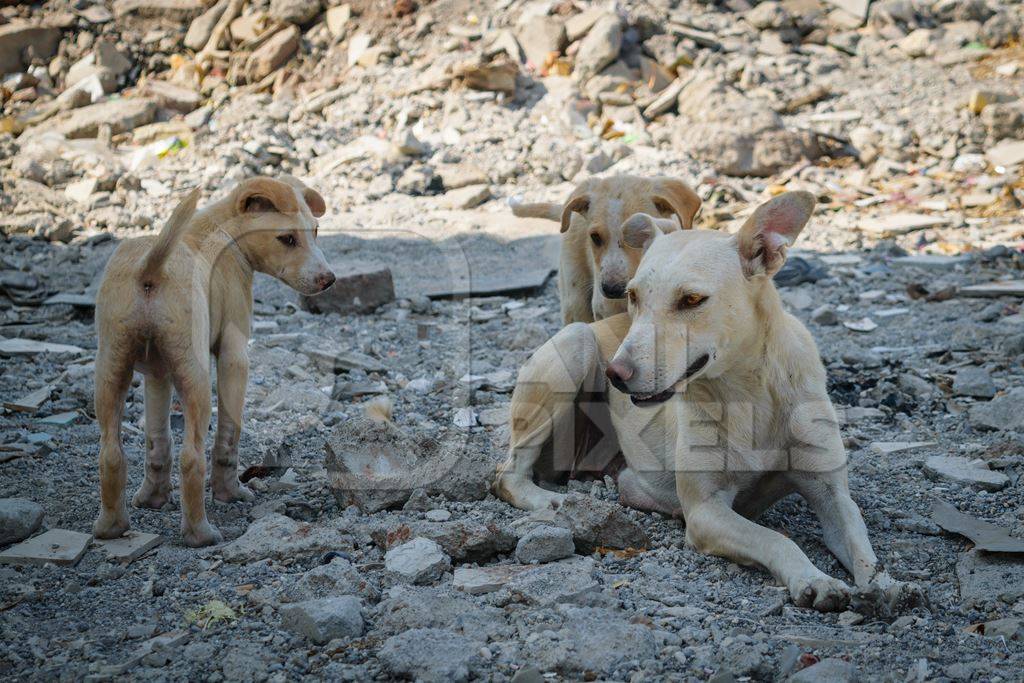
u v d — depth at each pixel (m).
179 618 3.43
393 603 3.43
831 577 3.55
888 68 15.08
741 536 3.78
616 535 4.02
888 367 6.63
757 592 3.60
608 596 3.51
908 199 11.81
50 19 16.70
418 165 13.20
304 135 14.28
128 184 12.70
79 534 3.99
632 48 15.27
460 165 13.14
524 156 13.34
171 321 3.78
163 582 3.68
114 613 3.46
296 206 4.38
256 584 3.66
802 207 3.77
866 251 10.04
